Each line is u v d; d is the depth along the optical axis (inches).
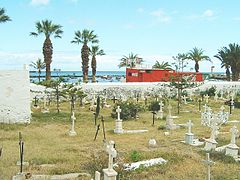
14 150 639.8
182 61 2244.1
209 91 2041.1
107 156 538.6
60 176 483.8
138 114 1214.9
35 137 790.5
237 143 715.4
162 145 714.2
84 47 2269.9
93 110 1315.2
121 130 869.8
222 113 978.1
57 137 797.2
